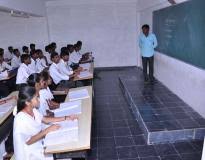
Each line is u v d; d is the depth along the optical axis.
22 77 4.76
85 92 3.27
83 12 8.27
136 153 3.10
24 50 7.09
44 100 2.75
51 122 2.31
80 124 2.24
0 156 2.70
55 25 8.38
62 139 1.95
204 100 3.56
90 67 5.54
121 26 8.40
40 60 5.95
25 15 6.52
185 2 4.05
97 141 3.46
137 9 8.04
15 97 3.31
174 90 4.89
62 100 3.76
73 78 4.51
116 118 4.25
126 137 3.54
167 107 4.17
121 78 6.46
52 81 4.41
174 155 3.01
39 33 8.35
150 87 5.45
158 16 5.73
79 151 1.98
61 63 4.72
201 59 3.54
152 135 3.29
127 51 8.60
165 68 5.41
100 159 3.00
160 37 5.66
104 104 4.98
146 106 4.24
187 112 3.92
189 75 4.05
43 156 2.04
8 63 7.23
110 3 8.19
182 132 3.31
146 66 5.95
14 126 2.02
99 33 8.45
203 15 3.39
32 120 2.06
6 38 8.41
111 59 8.65
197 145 3.21
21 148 1.99
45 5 8.12
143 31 5.68
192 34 3.81
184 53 4.21
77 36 8.48
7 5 3.66
